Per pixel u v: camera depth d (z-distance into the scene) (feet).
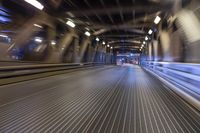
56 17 49.55
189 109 16.76
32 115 14.16
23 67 31.86
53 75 44.96
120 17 55.72
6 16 35.19
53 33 49.60
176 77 26.50
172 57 41.88
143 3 41.81
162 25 52.65
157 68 50.21
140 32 80.94
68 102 18.35
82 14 51.13
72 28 64.69
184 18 30.27
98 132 11.28
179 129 12.10
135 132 11.44
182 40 34.30
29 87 25.91
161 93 24.43
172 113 15.47
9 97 19.43
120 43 142.72
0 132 11.05
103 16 54.44
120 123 12.90
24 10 37.81
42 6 39.32
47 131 11.30
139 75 53.47
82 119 13.55
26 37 41.52
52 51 50.14
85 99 19.85
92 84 31.17
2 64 29.55
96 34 87.30
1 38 34.68
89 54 90.38
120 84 32.22
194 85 18.21
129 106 17.38
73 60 69.72
